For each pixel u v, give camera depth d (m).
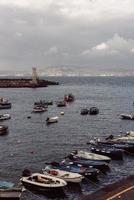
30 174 58.12
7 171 65.12
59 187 53.25
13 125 118.94
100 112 156.88
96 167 63.03
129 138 88.19
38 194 53.88
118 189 52.78
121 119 135.25
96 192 52.16
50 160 72.75
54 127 115.25
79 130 110.31
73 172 59.09
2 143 89.69
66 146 86.25
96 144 82.25
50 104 182.88
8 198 50.62
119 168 66.88
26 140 93.69
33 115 144.50
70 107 174.50
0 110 161.50
